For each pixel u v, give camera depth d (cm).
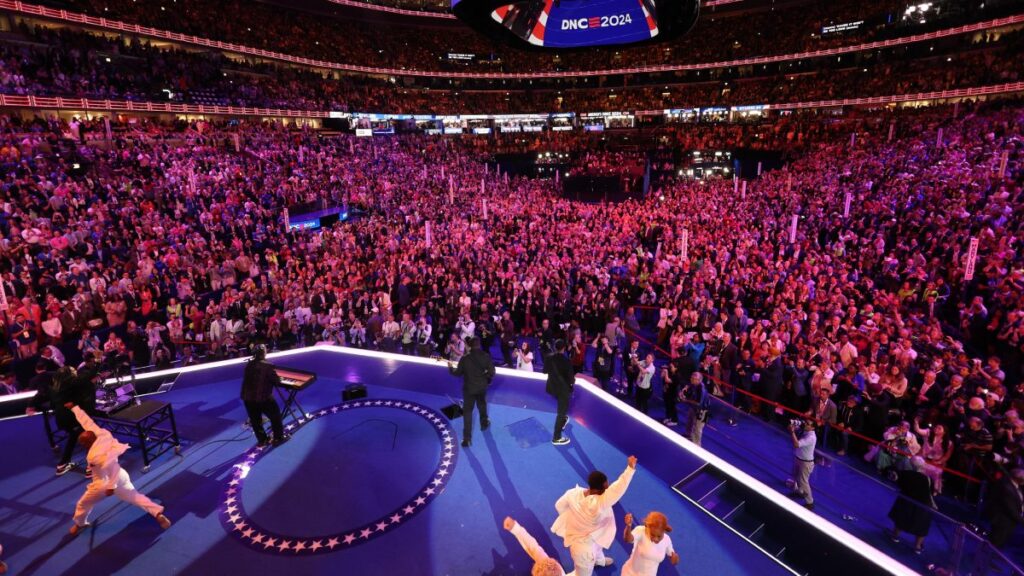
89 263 1928
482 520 696
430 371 1116
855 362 1173
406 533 675
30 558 636
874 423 1072
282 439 870
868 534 864
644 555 523
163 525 680
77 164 2503
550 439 873
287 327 1694
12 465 820
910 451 966
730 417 1242
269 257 2272
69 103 3067
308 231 2708
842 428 1082
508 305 1877
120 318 1695
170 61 3959
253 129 4109
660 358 1700
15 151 2355
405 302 1953
